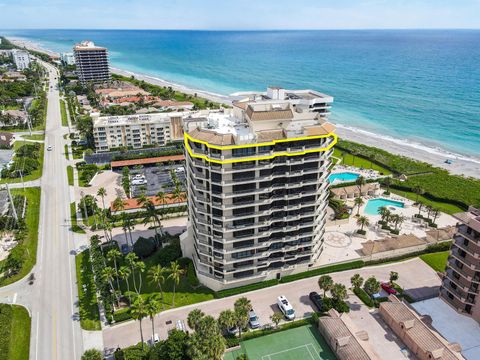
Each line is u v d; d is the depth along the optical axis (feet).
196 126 308.40
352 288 327.47
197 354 222.48
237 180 281.54
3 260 373.81
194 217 322.96
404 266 363.35
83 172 576.20
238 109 329.93
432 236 397.60
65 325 292.81
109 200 497.05
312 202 313.32
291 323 287.89
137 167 604.90
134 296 314.76
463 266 281.13
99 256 349.82
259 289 328.90
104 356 262.47
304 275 342.85
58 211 474.49
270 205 304.09
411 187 522.06
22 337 280.92
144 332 284.41
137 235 418.72
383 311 291.17
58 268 362.74
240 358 233.35
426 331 259.60
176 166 615.16
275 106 314.76
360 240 399.03
